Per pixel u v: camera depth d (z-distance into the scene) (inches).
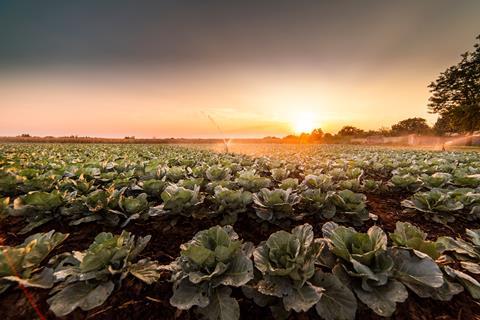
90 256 63.1
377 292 62.3
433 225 126.0
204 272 67.6
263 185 159.3
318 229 117.9
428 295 63.8
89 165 229.0
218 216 124.1
